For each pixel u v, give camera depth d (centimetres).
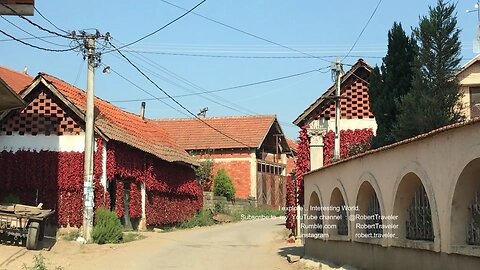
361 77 2372
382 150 1155
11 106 2078
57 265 1554
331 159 2216
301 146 2312
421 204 1031
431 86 1379
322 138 2020
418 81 1392
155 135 3306
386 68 1673
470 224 850
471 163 805
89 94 2120
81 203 2270
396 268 1107
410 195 1076
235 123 5028
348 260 1430
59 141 2311
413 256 1025
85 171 2116
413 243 1010
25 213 1731
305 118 2367
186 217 3444
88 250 1880
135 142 2620
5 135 2330
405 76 1631
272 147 5259
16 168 2302
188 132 5025
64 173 2288
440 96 1364
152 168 2834
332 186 1569
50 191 2283
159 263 1650
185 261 1703
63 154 2300
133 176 2594
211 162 4406
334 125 2356
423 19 1412
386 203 1145
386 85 1655
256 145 4697
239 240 2447
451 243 863
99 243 2075
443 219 891
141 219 2716
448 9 1409
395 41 1664
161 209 2992
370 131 2325
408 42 1658
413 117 1359
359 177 1325
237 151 4759
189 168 3550
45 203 2273
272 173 5116
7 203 1992
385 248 1170
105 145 2330
